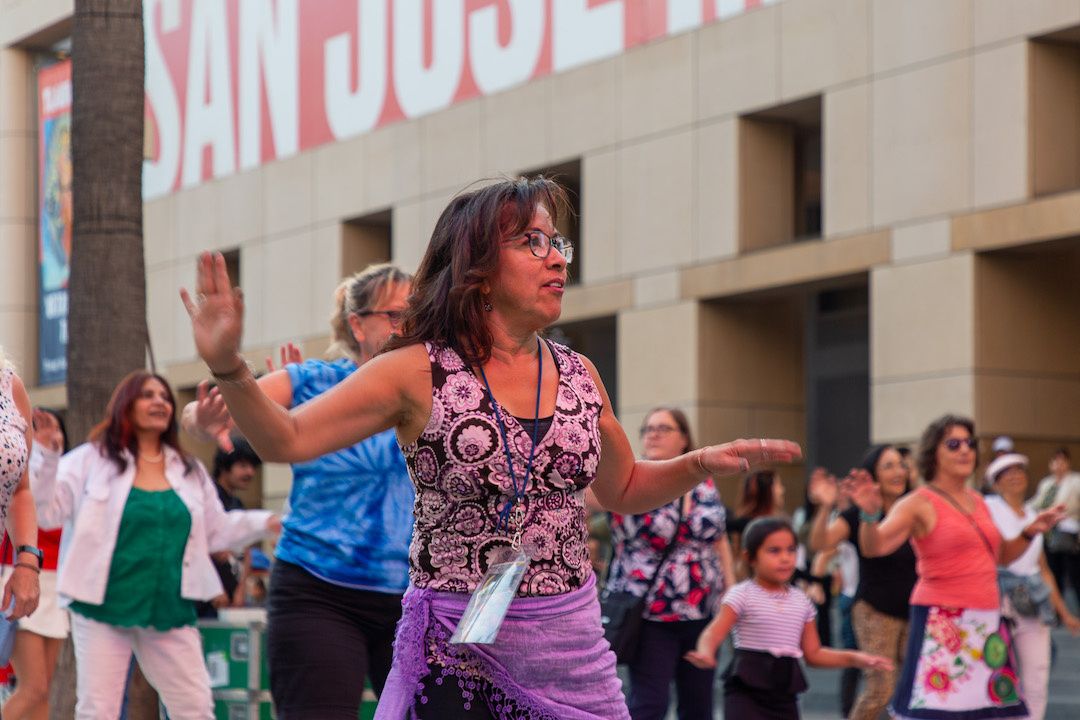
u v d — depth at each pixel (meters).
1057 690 14.50
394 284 6.20
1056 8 19.05
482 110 26.34
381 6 28.22
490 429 3.85
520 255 3.90
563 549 3.96
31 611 6.49
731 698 8.23
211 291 3.51
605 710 4.04
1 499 6.02
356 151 28.62
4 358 6.29
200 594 7.76
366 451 5.91
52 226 26.20
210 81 32.00
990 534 8.37
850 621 12.17
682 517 8.71
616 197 24.33
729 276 22.69
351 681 5.77
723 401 23.34
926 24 20.42
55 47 29.86
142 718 8.93
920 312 20.36
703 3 23.22
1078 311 20.38
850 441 23.91
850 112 21.25
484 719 3.93
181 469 7.83
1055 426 20.16
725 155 22.86
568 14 25.08
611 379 26.64
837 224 21.42
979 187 19.77
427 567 3.92
